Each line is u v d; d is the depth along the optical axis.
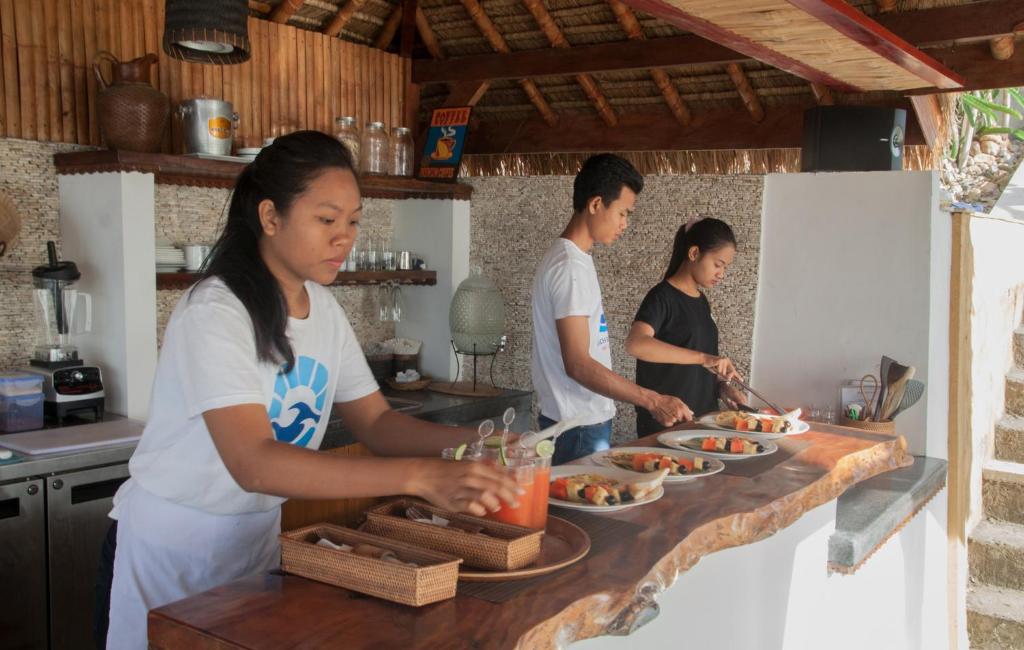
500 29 3.98
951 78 3.04
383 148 3.67
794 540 1.94
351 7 3.79
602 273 3.50
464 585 1.22
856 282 2.96
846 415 2.83
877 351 2.93
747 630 1.81
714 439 2.11
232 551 1.58
